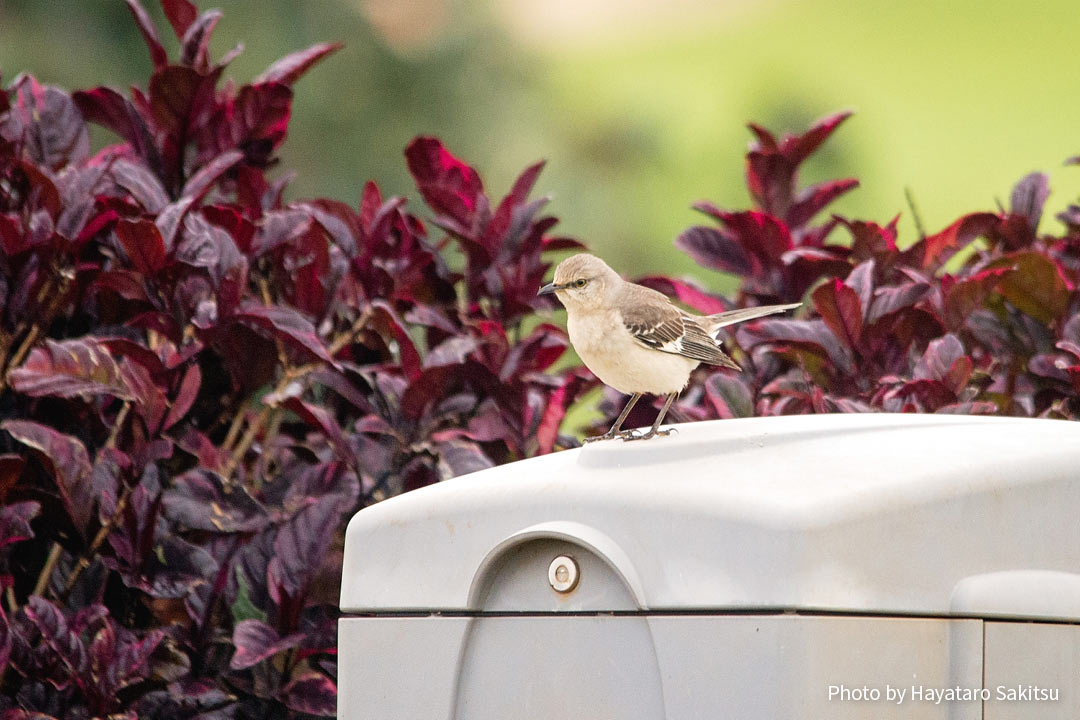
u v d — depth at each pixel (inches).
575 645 211.2
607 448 223.8
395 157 762.8
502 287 362.3
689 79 1328.7
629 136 1010.7
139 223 295.6
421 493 234.2
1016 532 207.5
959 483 203.5
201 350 311.3
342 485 306.2
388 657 230.7
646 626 203.9
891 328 323.6
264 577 301.6
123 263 323.0
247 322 311.9
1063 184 1209.4
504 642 218.8
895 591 195.5
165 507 291.3
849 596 191.5
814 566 189.2
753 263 362.9
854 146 1144.2
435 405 323.9
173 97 347.3
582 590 211.0
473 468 306.0
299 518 293.7
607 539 206.5
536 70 852.6
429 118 778.8
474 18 805.2
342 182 743.1
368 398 323.6
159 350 334.3
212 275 304.7
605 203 932.6
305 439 345.4
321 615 299.6
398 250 363.9
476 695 221.1
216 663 300.7
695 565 197.6
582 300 323.9
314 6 740.0
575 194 905.5
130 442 303.6
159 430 296.5
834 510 191.9
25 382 279.9
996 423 236.7
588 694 209.3
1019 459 211.8
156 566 290.8
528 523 215.5
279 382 348.8
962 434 224.8
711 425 244.7
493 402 330.6
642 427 350.0
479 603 220.7
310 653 290.2
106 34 714.2
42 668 280.7
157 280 307.7
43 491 289.7
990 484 205.9
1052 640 208.2
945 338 310.7
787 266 358.9
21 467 283.0
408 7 783.7
